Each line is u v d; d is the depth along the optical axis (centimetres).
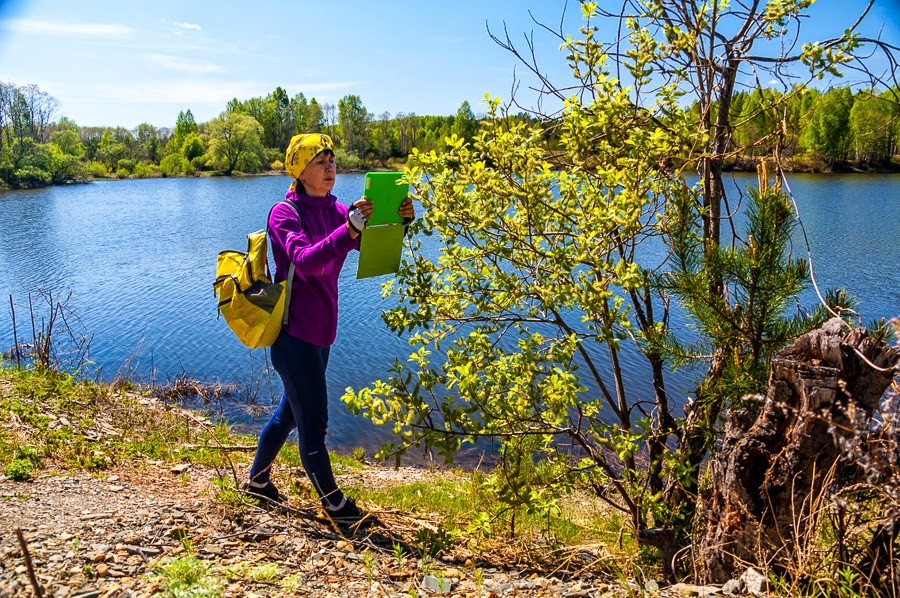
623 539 479
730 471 348
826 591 311
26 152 9431
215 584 296
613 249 432
